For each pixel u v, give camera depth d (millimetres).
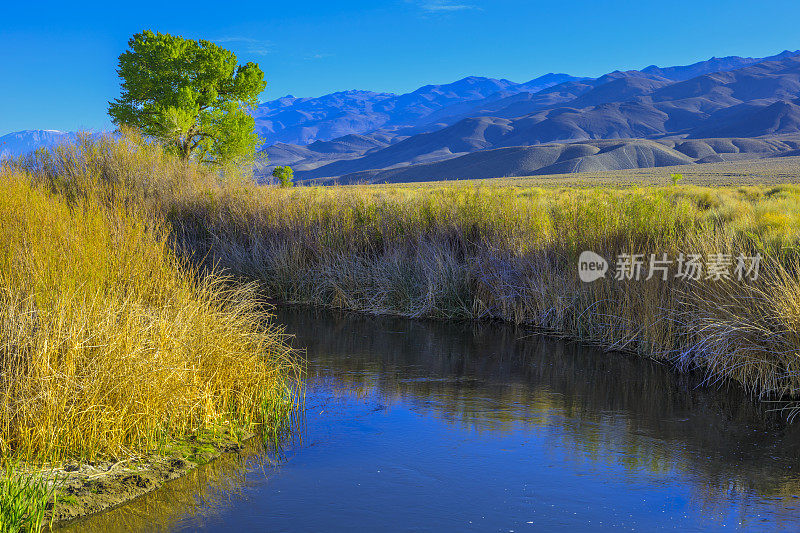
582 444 5062
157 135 32781
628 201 10555
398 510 3881
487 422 5574
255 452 4828
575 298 9109
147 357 4840
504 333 9336
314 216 12984
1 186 8406
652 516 3850
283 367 7230
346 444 5008
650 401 6234
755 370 6621
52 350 4461
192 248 12391
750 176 75375
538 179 98000
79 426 4328
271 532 3598
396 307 10922
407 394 6387
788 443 5125
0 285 5152
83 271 5781
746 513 3896
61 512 3703
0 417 4184
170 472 4363
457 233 11398
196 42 36000
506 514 3848
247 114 37562
